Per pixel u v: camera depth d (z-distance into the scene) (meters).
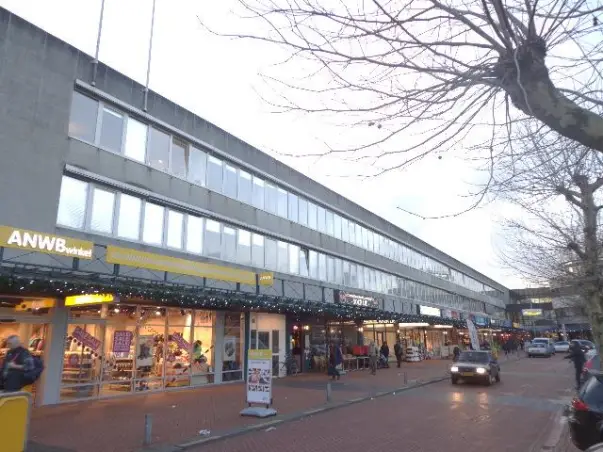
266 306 19.22
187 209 18.84
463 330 54.34
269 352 12.76
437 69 3.87
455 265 58.22
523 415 12.86
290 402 14.80
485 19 3.78
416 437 10.14
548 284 15.65
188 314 18.88
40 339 13.95
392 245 41.16
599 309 12.57
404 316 30.58
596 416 7.50
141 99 17.66
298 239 26.25
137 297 14.80
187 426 10.88
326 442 9.71
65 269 12.80
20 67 13.94
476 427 11.21
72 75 15.33
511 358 41.75
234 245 21.25
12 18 13.97
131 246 16.31
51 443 9.12
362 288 33.81
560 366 31.83
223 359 20.14
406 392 18.16
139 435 9.89
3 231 10.80
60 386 14.02
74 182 14.99
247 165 22.72
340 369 24.91
